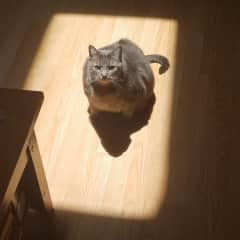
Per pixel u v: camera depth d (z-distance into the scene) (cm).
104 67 103
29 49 130
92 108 112
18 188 80
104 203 100
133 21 136
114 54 103
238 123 112
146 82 110
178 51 127
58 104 117
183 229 96
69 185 103
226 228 95
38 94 73
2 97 72
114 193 101
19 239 77
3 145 67
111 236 95
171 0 141
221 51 127
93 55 104
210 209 98
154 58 121
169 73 122
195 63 124
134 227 96
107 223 97
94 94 106
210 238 94
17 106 71
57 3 142
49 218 96
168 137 110
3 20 138
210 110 115
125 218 97
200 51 127
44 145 109
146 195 101
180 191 101
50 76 123
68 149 109
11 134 68
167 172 104
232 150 107
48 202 93
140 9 140
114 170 105
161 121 113
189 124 112
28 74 124
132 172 104
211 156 106
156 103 116
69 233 95
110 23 136
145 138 110
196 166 105
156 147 108
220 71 122
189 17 136
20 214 77
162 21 136
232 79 121
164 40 130
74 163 106
